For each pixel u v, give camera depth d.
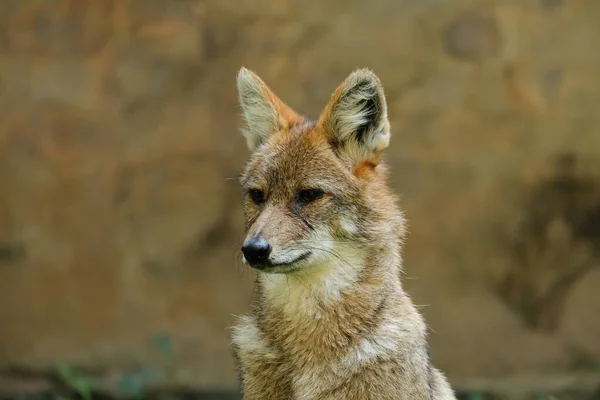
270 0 15.25
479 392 13.81
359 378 7.55
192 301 14.84
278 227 7.72
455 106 15.08
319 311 7.73
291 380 7.79
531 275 15.02
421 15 15.20
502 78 15.13
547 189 15.11
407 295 8.22
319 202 7.86
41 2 15.03
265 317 7.98
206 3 15.22
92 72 15.08
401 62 15.16
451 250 14.95
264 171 8.09
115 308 14.74
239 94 8.76
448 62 15.13
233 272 14.97
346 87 8.05
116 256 14.85
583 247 15.08
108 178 14.95
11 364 14.35
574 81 15.16
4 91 14.92
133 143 15.05
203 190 15.07
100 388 13.83
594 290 14.95
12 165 14.82
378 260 7.86
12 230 14.70
